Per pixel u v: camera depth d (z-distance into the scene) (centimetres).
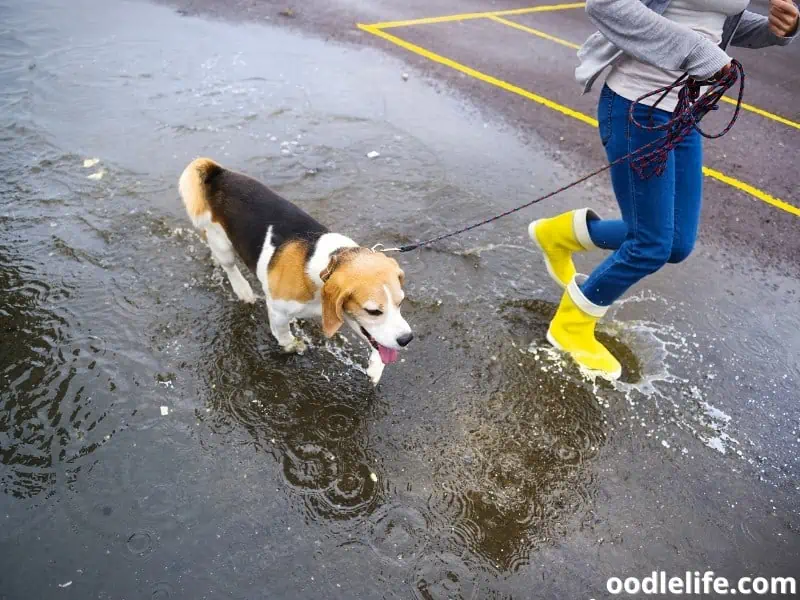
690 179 283
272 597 232
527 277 402
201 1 794
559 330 346
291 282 293
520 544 259
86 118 519
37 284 357
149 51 642
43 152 470
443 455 291
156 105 547
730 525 274
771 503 284
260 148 504
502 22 843
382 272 271
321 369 326
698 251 441
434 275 395
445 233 433
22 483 262
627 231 302
